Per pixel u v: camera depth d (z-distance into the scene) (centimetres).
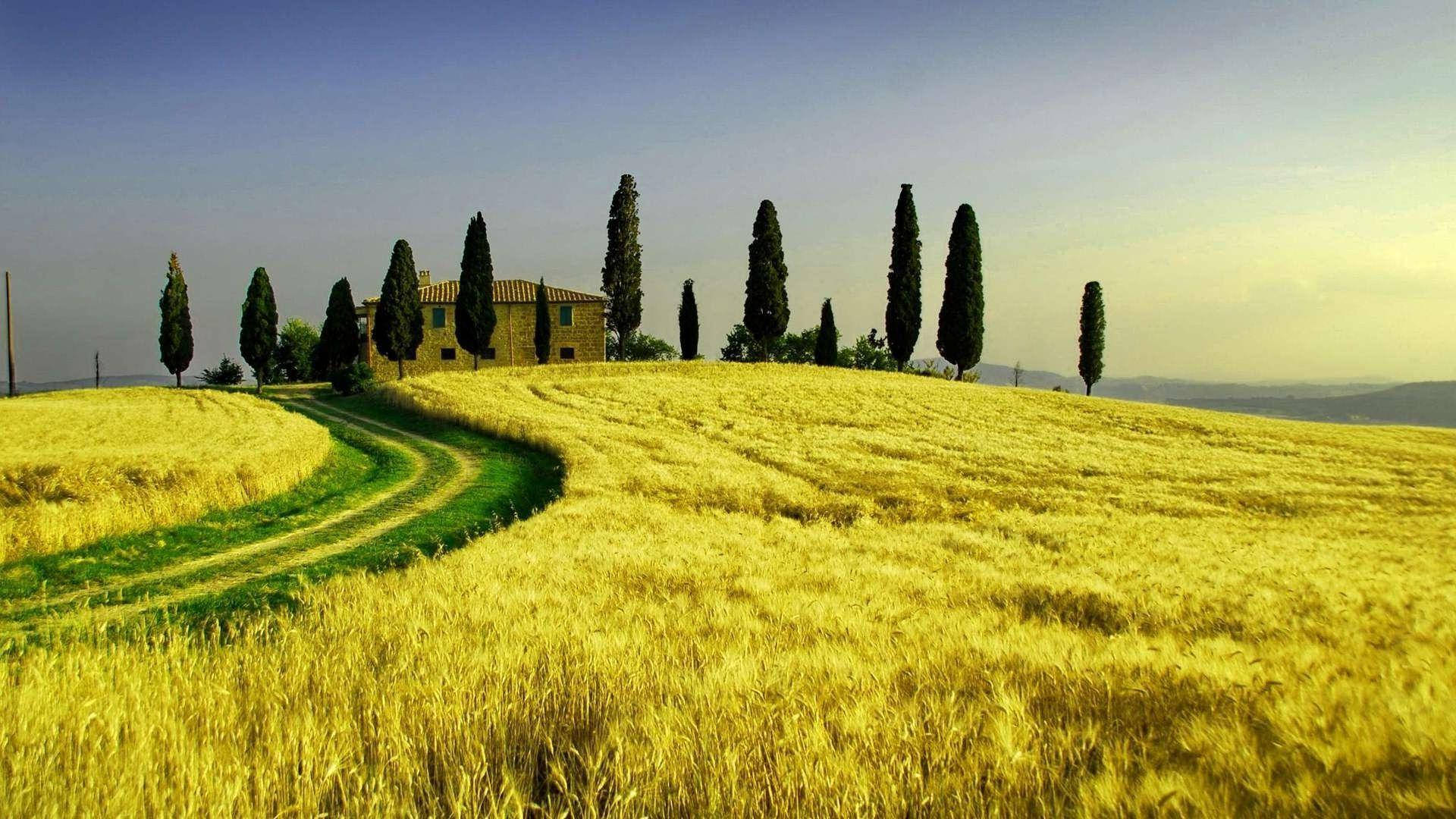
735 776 379
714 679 518
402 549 1572
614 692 510
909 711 470
